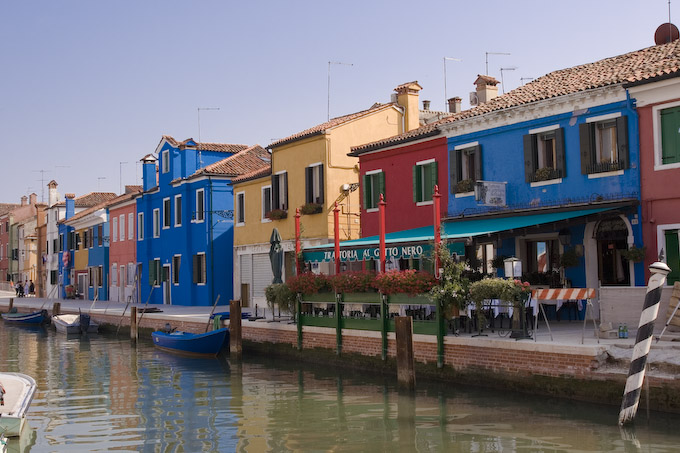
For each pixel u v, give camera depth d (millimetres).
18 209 75812
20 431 12250
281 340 21234
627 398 11250
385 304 17422
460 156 22156
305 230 29000
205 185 35625
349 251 19406
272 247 23312
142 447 11617
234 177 35812
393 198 24625
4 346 28703
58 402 15750
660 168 16484
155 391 16875
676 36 21375
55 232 60844
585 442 10625
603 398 12445
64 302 48031
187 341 23328
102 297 49969
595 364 12586
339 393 15539
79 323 33875
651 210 16672
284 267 30578
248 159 37562
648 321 11102
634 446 10281
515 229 17531
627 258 16828
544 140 19594
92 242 52469
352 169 28438
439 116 33906
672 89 16172
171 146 39156
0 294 69562
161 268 40500
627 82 16766
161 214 40625
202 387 17188
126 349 26656
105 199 61312
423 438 11430
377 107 30578
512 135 20312
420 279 16266
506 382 14211
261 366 20312
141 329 30469
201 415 13922
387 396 14898
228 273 35750
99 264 50688
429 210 23094
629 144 17156
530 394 13695
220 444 11672
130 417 13953
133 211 44969
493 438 11172
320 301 19719
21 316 40875
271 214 30438
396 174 24547
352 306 18953
